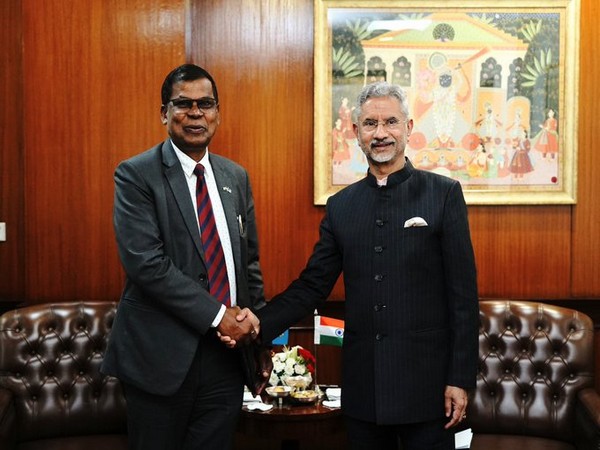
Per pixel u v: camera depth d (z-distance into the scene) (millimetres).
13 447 3189
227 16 3904
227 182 2721
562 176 3938
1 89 3898
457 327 2445
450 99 3926
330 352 3957
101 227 3832
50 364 3373
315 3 3873
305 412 3160
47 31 3777
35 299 3828
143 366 2492
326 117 3904
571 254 3967
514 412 3408
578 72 3916
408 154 3943
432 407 2445
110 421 3369
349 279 2562
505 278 3963
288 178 3949
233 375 2637
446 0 3887
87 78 3793
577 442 3262
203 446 2605
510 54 3914
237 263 2645
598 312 3941
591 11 3930
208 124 2594
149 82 3812
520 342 3484
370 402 2461
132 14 3799
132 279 2486
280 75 3928
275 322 2688
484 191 3939
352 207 2604
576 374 3398
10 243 3939
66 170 3814
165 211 2537
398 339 2445
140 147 3818
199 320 2451
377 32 3895
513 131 3936
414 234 2461
